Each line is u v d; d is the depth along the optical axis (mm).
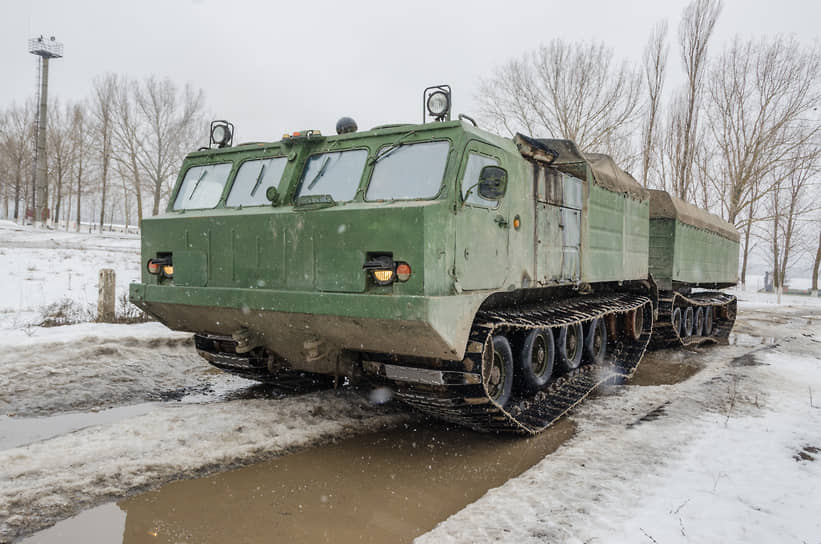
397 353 4957
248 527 3678
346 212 4742
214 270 5461
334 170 5574
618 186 9031
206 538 3512
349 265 4723
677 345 12625
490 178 5035
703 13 28328
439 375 4953
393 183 5156
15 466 4238
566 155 7883
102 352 8219
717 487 4309
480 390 5031
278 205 5488
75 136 43219
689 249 13672
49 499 3832
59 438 4863
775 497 4105
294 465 4777
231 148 6383
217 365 6508
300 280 4961
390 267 4551
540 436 5863
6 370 7102
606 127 29750
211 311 5535
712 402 7250
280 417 5793
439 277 4633
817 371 9812
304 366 5859
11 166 47031
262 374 6395
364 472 4715
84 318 10719
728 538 3484
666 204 12352
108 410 6090
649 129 29000
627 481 4453
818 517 3775
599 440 5598
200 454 4746
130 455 4609
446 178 4895
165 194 44969
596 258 8211
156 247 5895
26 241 25672
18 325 9562
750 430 5879
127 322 10492
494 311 5836
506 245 5746
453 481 4613
